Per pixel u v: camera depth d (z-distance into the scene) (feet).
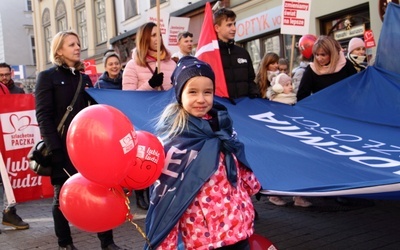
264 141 11.19
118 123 6.81
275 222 16.76
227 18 15.64
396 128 13.19
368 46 27.53
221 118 7.72
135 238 15.87
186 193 7.26
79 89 13.41
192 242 7.42
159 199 7.41
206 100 7.52
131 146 6.86
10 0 110.63
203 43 14.60
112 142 6.66
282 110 14.96
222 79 14.48
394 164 9.80
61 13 85.30
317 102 15.26
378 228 15.38
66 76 13.33
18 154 20.02
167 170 7.43
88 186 7.41
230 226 7.38
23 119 20.13
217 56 14.46
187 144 7.43
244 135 11.52
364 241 14.23
